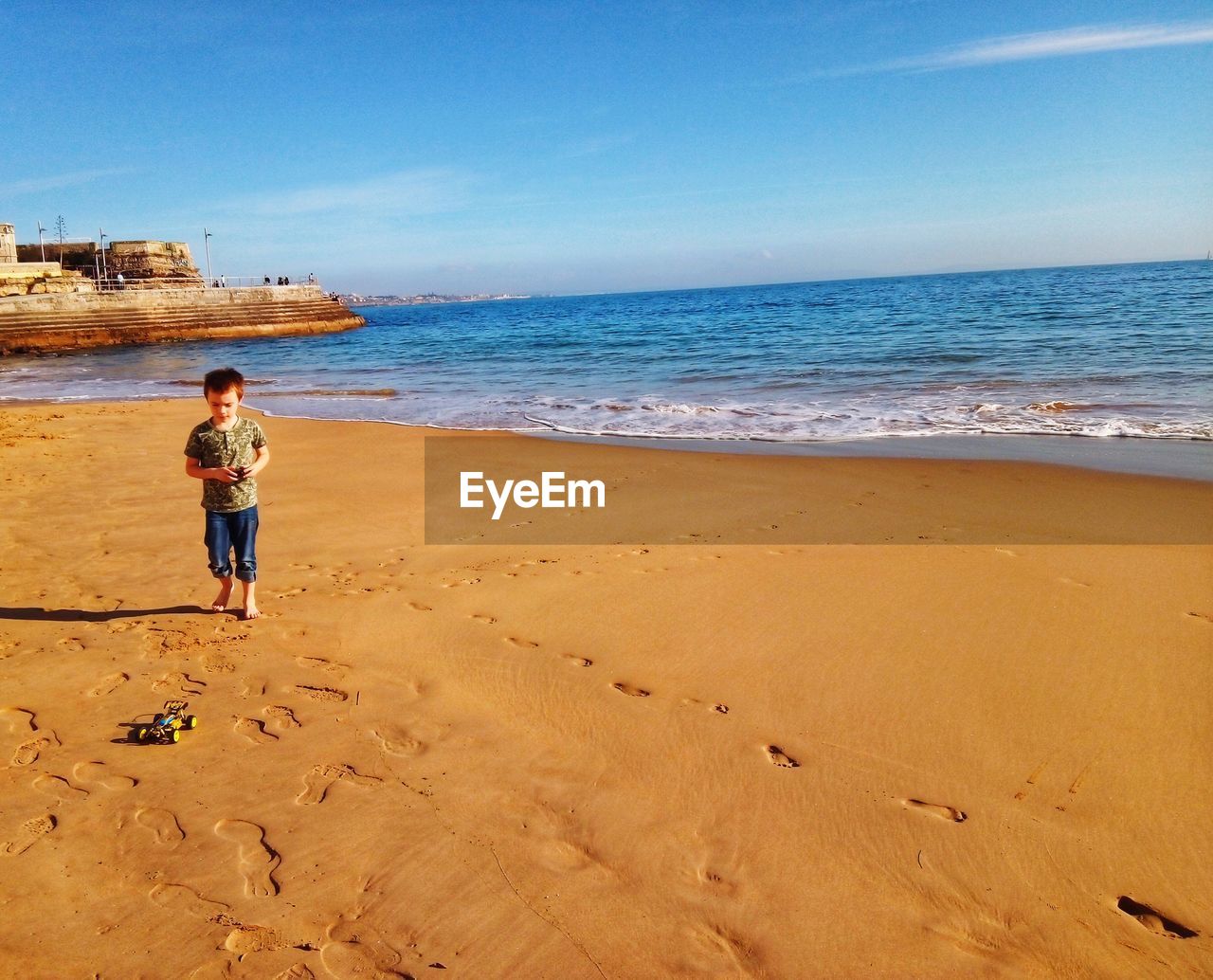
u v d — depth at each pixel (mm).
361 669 4035
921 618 4508
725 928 2373
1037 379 14602
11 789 3027
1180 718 3424
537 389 17797
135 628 4527
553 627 4508
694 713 3580
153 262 51094
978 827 2803
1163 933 2357
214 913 2412
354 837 2760
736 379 17391
